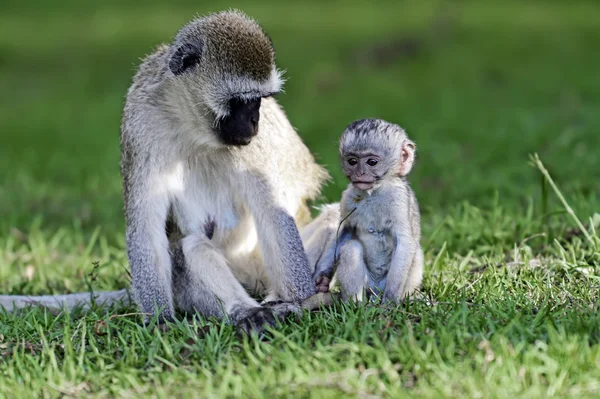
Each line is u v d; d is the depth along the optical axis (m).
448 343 8.16
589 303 9.40
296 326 9.27
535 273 10.58
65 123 30.05
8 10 53.75
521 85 30.25
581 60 33.91
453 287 10.21
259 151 10.61
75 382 8.34
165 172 10.55
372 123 9.79
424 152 20.16
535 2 47.59
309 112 28.86
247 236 11.26
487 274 10.59
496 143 20.38
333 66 35.81
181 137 10.57
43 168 23.53
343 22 44.75
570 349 7.77
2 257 14.26
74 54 41.31
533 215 13.91
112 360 8.77
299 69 35.72
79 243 15.30
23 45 43.84
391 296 9.55
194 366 8.45
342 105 29.45
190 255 10.39
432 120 25.05
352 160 9.71
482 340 8.14
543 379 7.59
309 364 8.08
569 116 23.12
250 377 7.94
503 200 15.15
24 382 8.45
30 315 10.29
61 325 10.30
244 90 10.24
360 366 7.99
